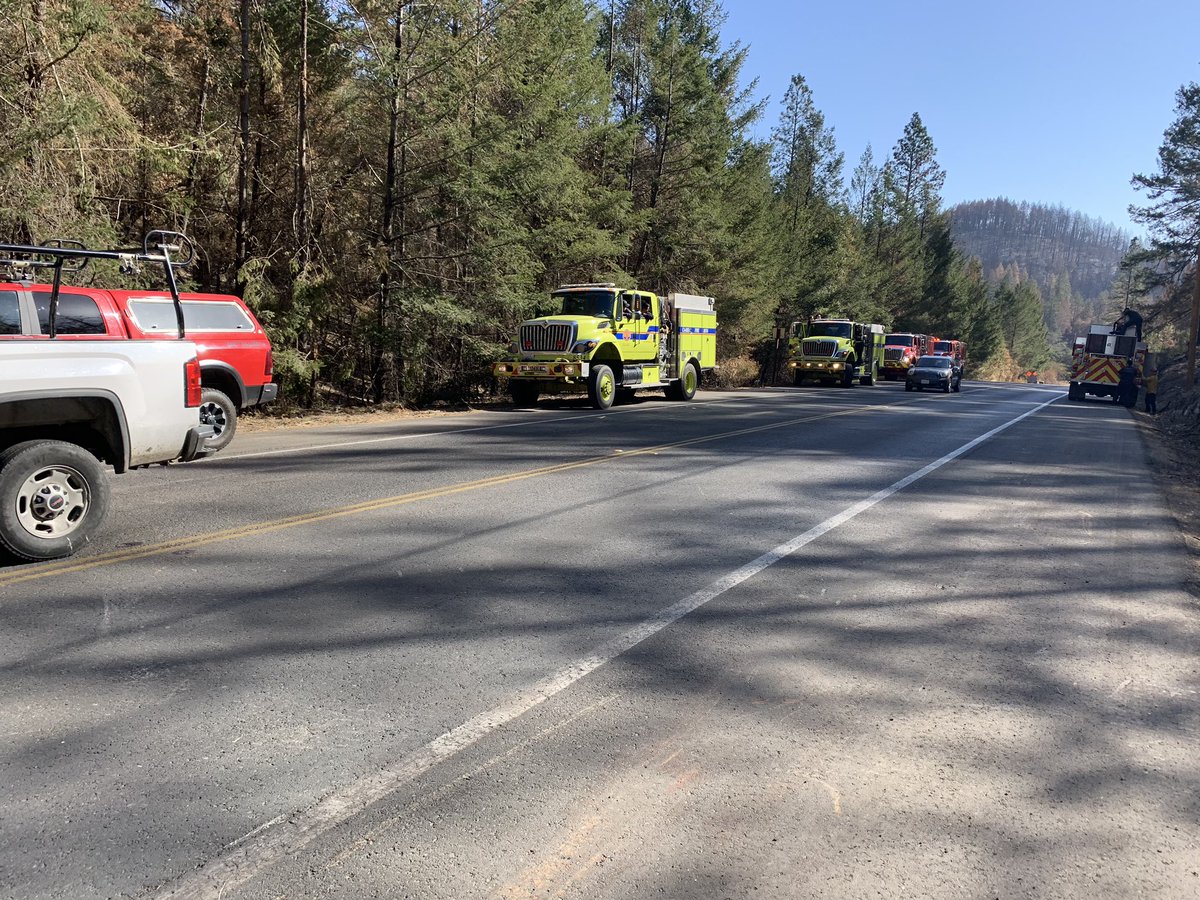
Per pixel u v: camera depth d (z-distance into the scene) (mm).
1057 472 11227
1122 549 6926
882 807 2926
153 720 3428
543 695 3760
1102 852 2699
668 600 5148
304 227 17875
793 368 39969
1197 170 44750
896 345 49000
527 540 6523
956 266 80875
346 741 3299
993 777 3154
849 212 58688
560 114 22188
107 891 2391
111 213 16906
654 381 21531
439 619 4699
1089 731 3562
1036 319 136000
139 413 6066
